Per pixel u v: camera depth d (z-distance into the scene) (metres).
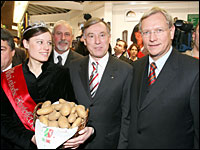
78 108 1.16
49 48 1.34
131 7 4.82
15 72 1.44
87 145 1.43
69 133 1.06
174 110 1.15
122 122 1.42
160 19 1.20
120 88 1.44
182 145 1.14
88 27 1.46
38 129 1.10
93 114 1.43
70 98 1.48
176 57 1.25
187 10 4.12
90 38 1.46
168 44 1.25
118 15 4.94
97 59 1.55
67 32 2.38
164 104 1.17
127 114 1.42
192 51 1.38
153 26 1.20
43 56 1.32
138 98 1.31
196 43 1.23
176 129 1.14
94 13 5.08
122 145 1.36
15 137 1.26
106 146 1.41
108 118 1.43
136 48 3.32
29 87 1.39
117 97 1.44
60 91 1.44
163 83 1.20
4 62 1.49
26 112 1.35
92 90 1.50
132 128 1.32
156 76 1.29
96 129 1.42
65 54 2.42
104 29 1.45
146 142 1.22
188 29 1.44
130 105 1.39
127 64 1.54
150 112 1.21
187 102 1.13
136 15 4.83
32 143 1.27
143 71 1.37
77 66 1.64
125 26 4.95
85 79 1.52
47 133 1.06
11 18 3.71
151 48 1.25
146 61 1.41
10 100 1.37
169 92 1.17
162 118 1.17
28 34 1.29
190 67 1.16
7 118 1.31
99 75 1.54
